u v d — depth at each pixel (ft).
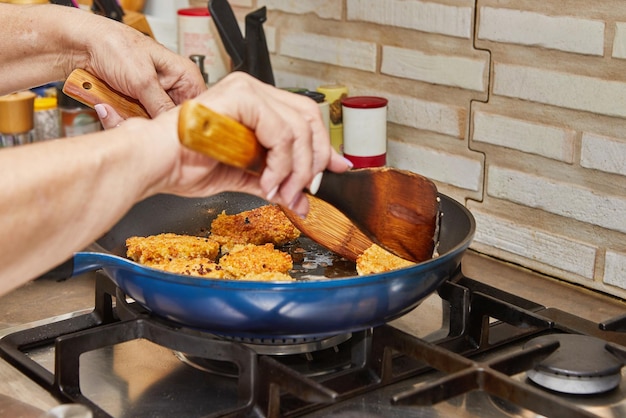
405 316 3.64
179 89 3.87
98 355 3.29
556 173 4.12
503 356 2.86
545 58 4.03
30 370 3.10
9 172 2.22
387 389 3.01
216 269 3.46
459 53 4.41
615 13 3.72
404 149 4.85
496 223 4.43
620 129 3.82
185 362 3.24
